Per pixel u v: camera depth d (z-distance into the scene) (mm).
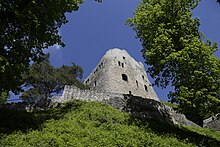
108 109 26484
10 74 20047
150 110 29891
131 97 30172
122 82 54344
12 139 17906
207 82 24969
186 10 29344
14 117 21781
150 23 29172
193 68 25828
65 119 22703
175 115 31734
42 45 22984
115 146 18188
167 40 26453
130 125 23719
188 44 26406
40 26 21750
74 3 24703
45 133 18984
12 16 20641
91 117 23672
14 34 20781
